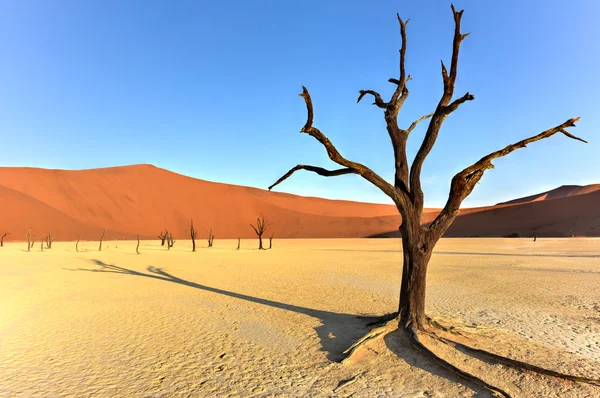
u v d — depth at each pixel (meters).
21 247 45.69
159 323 9.35
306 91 6.17
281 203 120.69
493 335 7.69
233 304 11.59
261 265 24.05
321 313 10.30
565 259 26.14
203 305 11.47
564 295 12.80
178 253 35.47
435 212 109.06
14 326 9.12
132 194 89.00
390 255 33.31
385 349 6.80
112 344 7.68
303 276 18.48
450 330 7.48
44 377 5.98
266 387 5.56
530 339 7.62
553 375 5.55
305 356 6.88
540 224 82.38
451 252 34.94
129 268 22.06
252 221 99.25
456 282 16.02
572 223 78.62
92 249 41.94
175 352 7.17
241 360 6.71
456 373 5.72
